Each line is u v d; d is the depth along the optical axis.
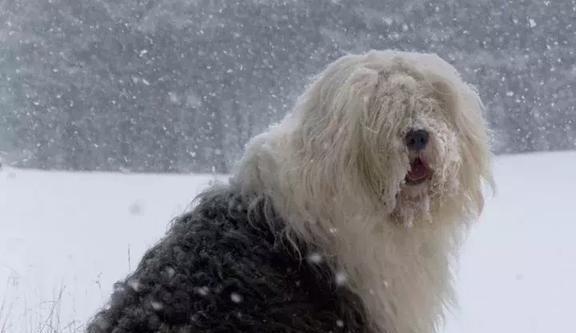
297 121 3.63
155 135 35.72
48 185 21.06
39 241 12.20
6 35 35.44
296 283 3.45
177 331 3.22
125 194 18.86
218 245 3.48
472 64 36.41
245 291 3.32
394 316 3.56
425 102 3.42
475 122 3.58
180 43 37.16
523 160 25.03
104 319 3.46
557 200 16.69
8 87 35.06
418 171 3.42
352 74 3.46
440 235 3.60
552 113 35.75
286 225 3.51
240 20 37.69
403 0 37.12
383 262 3.51
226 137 36.25
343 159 3.39
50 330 6.17
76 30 36.34
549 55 36.38
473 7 36.72
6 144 34.56
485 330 7.24
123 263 10.23
